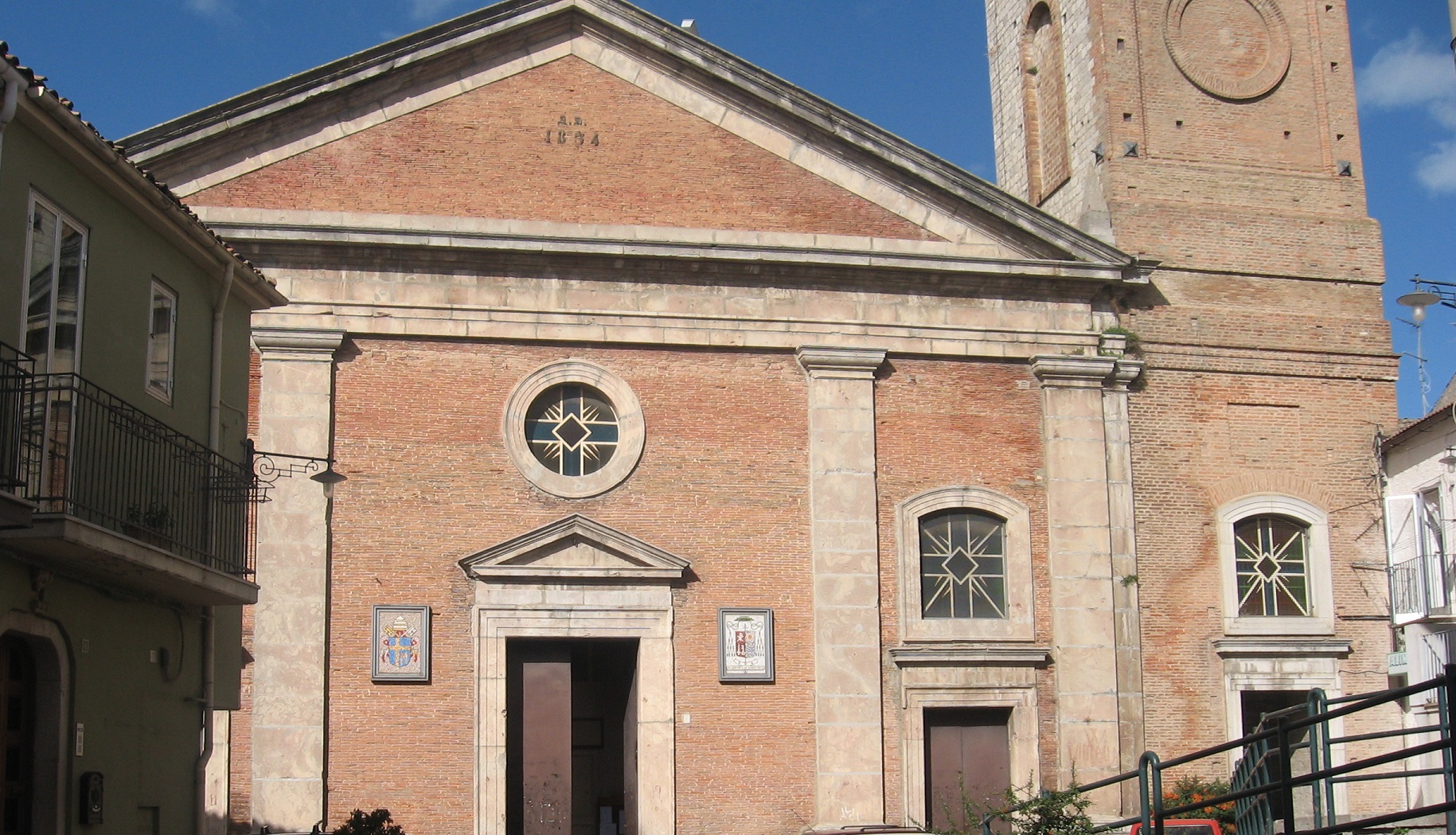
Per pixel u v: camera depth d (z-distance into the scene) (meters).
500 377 22.55
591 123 23.47
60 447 13.67
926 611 23.05
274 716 20.95
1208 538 23.91
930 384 23.66
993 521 23.58
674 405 22.91
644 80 23.73
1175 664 23.36
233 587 15.72
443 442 22.17
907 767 22.31
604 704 24.83
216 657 17.09
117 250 14.85
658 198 23.39
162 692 15.59
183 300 16.36
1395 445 24.34
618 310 22.97
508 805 21.67
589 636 21.94
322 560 21.45
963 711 22.95
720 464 22.81
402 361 22.34
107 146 14.13
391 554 21.72
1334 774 9.88
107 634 14.44
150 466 14.79
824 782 21.92
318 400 21.94
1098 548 23.44
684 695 22.02
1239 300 24.86
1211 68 25.86
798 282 23.55
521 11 23.31
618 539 22.08
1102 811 22.53
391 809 20.98
